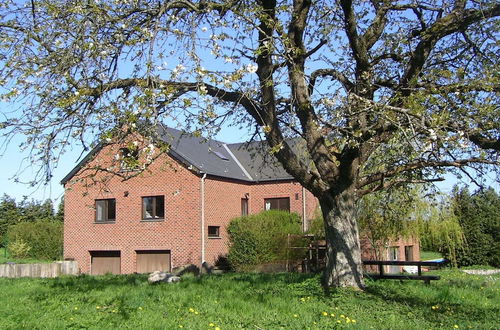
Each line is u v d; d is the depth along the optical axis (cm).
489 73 934
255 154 1379
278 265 2355
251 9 918
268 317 797
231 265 2436
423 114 828
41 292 1102
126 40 867
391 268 2739
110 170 942
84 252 2786
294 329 724
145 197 2692
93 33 849
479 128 874
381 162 1230
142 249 2647
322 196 1103
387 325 761
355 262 1084
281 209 2947
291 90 1087
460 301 995
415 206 1981
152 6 945
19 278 1564
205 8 936
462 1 1034
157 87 831
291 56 1009
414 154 895
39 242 3369
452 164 1027
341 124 1035
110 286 1166
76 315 829
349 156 1044
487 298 1062
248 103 1062
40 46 888
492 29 1077
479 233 3044
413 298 994
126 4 920
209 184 2645
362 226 2069
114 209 2758
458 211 3045
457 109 899
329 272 1091
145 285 1176
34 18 889
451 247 2500
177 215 2594
